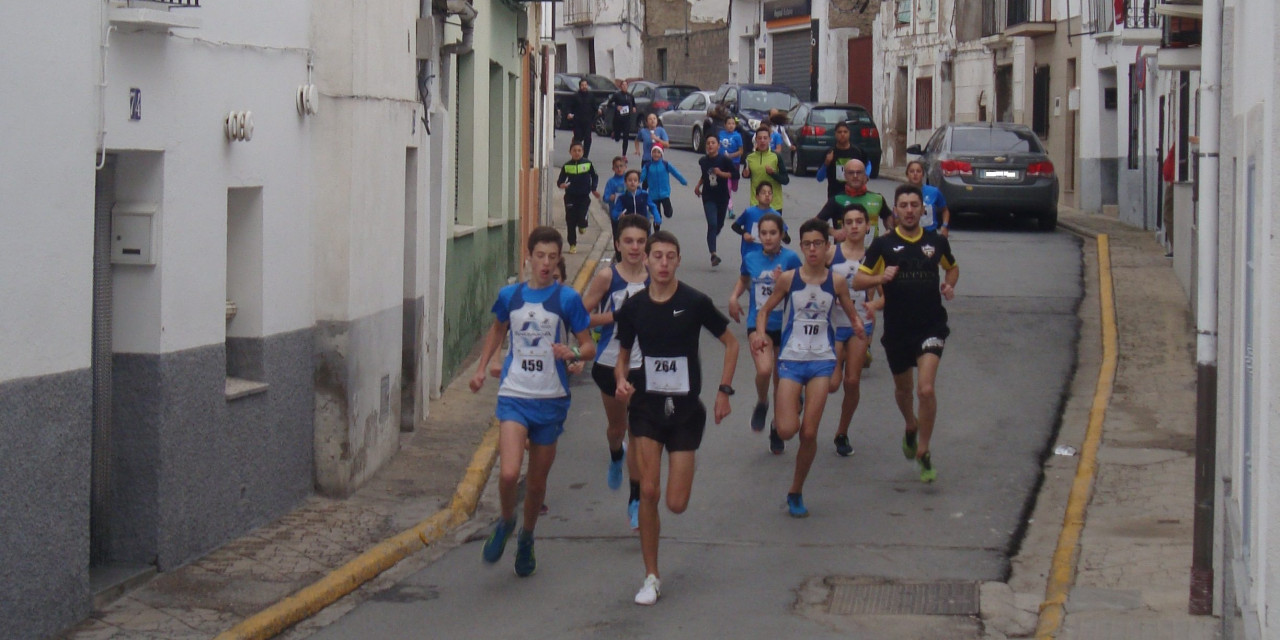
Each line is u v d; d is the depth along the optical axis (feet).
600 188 101.96
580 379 48.21
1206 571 24.26
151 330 25.71
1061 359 48.85
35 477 21.91
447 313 46.24
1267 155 14.82
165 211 25.66
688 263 68.64
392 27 35.53
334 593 26.35
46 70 21.84
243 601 25.16
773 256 36.73
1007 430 40.22
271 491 30.60
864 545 30.14
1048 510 32.94
